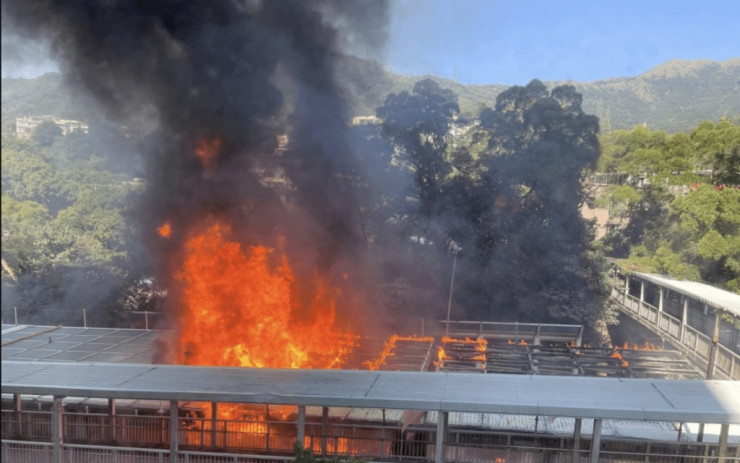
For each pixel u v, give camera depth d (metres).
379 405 11.89
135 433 14.02
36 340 21.61
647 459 12.77
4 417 14.19
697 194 30.05
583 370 20.44
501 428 13.38
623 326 32.12
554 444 12.98
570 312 30.12
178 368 14.03
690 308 28.06
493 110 33.16
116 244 33.44
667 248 30.78
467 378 13.23
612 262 32.53
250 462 12.91
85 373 13.65
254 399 12.17
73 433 14.03
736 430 13.73
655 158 33.41
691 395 12.18
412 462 12.84
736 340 24.27
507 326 28.45
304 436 12.74
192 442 13.83
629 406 11.55
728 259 29.20
